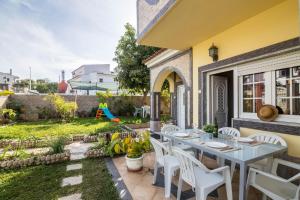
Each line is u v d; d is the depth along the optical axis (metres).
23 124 9.51
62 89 24.77
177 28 4.03
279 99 3.33
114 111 13.41
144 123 9.71
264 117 3.39
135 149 3.93
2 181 3.31
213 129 3.30
